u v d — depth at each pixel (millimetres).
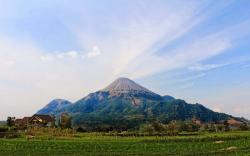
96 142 110188
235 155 78000
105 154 81812
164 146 99312
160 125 181875
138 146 98875
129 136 145625
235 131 188500
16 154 79625
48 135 142000
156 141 114188
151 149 92250
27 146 95312
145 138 128375
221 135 138375
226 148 93875
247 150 88125
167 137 132750
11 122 183000
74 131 171000
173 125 190375
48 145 98625
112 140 119375
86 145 100125
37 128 166625
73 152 84938
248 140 112875
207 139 118750
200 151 88188
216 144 104188
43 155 79062
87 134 152250
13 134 137625
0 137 129125
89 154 81500
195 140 116125
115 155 80312
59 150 88438
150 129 177125
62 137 133500
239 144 102562
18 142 106062
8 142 105562
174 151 88312
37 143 103812
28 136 134000
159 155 80812
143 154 82312
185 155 80812
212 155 79625
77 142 109625
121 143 107375
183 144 104812
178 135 148875
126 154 82125
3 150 86062
